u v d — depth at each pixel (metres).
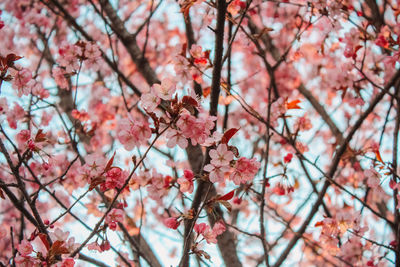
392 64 3.56
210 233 2.69
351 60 4.04
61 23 5.58
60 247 2.45
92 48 3.75
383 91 3.63
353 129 3.78
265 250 3.27
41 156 3.09
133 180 3.44
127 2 6.52
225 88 3.49
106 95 5.30
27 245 2.50
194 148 3.95
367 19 4.02
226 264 3.98
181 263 2.53
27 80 3.02
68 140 4.18
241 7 3.77
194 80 3.45
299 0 4.55
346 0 4.16
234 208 5.00
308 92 5.26
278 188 3.65
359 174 4.58
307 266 5.38
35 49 5.61
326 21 3.98
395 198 3.45
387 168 3.40
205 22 4.02
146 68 4.45
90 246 2.77
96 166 2.81
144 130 2.38
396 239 3.44
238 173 2.45
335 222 3.52
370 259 3.76
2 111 3.53
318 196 4.04
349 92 4.79
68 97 4.86
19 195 3.80
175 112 2.25
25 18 5.47
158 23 6.59
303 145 4.30
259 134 5.71
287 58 5.12
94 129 4.25
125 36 4.53
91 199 3.99
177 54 3.44
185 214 2.64
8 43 5.52
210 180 2.44
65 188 4.02
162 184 3.46
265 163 3.52
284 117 3.79
